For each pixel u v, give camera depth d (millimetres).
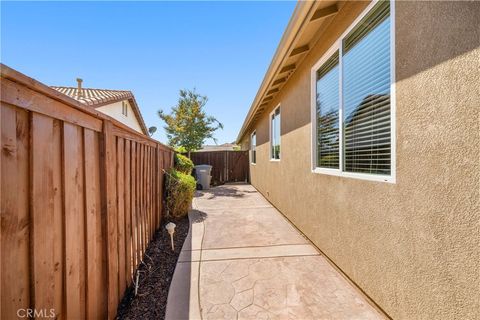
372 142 2381
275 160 6297
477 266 1366
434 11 1604
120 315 2111
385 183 2104
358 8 2480
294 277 2787
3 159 981
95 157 1811
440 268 1587
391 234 2035
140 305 2252
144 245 3305
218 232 4363
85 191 1635
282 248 3625
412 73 1801
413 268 1803
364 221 2406
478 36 1337
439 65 1573
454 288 1498
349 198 2678
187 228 4594
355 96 2660
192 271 2920
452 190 1499
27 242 1108
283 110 5488
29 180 1124
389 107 2146
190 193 5277
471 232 1396
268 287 2582
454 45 1472
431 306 1656
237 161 12602
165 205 5078
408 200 1849
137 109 13812
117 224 2203
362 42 2514
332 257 3084
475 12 1353
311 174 3777
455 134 1475
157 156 4379
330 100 3289
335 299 2375
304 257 3314
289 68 4551
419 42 1731
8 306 993
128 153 2576
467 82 1400
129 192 2594
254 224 4867
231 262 3162
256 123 9836
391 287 2037
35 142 1164
